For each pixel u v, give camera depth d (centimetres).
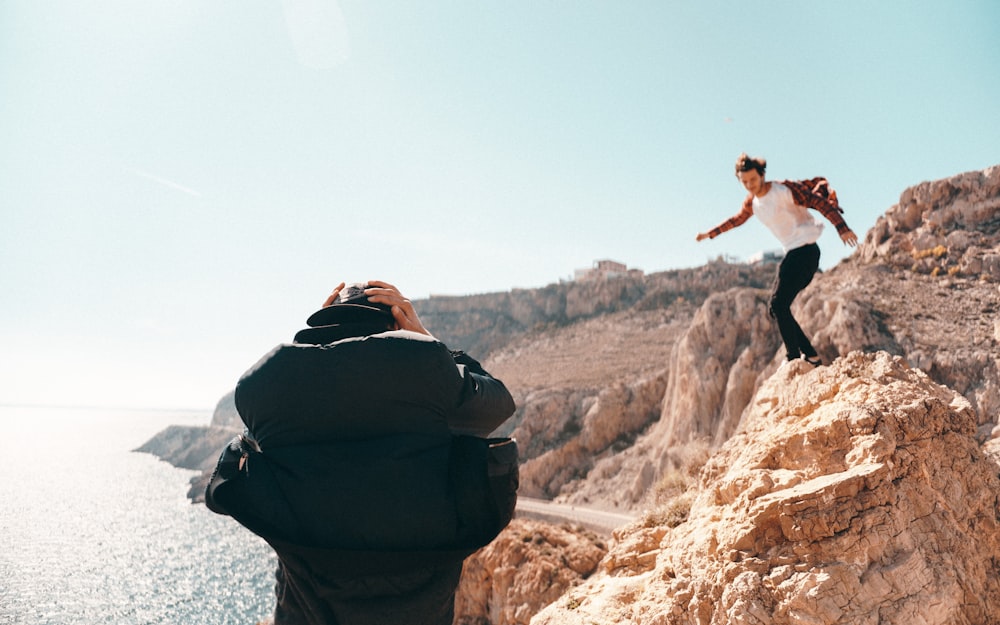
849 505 570
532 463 7844
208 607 7919
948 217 6575
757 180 715
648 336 11288
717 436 5866
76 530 13150
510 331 15975
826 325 5569
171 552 11188
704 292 12600
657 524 1074
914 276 6125
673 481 1532
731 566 598
